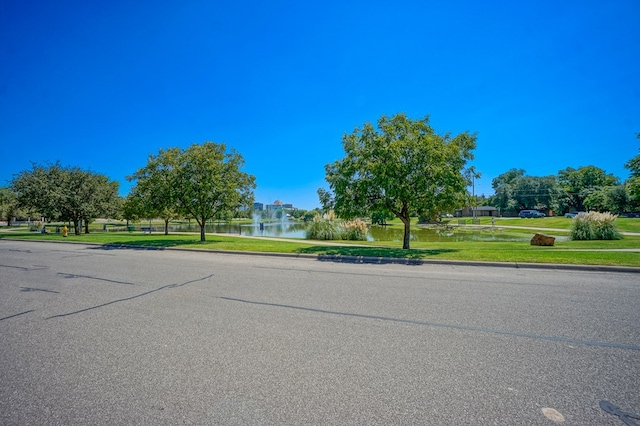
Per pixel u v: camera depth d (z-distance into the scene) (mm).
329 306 5875
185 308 5754
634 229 28469
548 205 83438
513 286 7559
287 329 4691
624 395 2965
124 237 25156
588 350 3939
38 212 30078
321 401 2887
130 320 5098
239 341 4242
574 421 2600
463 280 8289
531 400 2893
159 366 3555
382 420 2619
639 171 18656
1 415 2705
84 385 3166
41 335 4469
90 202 30062
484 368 3484
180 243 18656
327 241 23438
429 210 14148
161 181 18719
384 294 6781
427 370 3447
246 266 10820
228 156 20000
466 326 4797
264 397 2955
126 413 2729
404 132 14461
